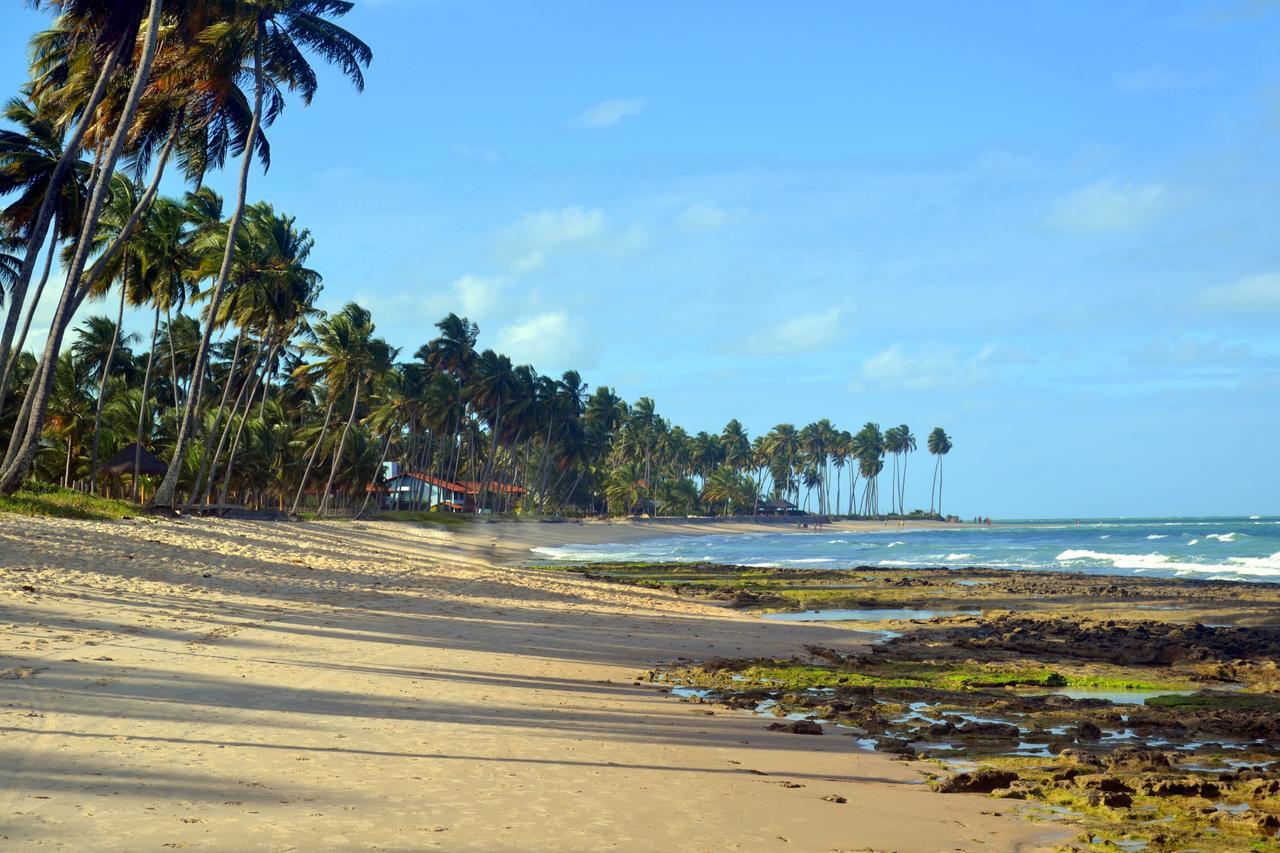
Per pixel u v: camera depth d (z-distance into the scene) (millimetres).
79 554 21844
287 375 90688
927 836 7008
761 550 82500
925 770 9555
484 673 13766
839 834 6867
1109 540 100438
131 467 47938
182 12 32969
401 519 92312
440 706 10836
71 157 31172
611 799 7340
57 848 5250
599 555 69688
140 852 5277
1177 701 14461
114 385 68438
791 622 26016
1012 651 20531
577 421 129250
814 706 13195
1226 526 175625
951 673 17094
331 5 37844
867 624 25578
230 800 6461
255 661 12508
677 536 125625
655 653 18062
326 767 7613
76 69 33906
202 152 39688
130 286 45594
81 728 8188
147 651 12234
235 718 9188
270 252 50969
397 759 8109
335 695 10852
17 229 36312
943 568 54062
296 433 85250
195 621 15430
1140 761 10133
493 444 111250
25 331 38812
